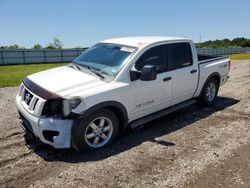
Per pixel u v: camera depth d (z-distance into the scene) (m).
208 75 6.84
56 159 4.39
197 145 4.88
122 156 4.47
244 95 8.50
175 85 5.88
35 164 4.23
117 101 4.77
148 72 4.77
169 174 3.92
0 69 25.33
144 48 5.33
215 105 7.39
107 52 5.55
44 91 4.45
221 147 4.79
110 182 3.73
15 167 4.14
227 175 3.90
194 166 4.14
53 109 4.27
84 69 5.28
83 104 4.36
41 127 4.29
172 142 5.02
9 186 3.66
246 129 5.62
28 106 4.59
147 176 3.87
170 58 5.80
